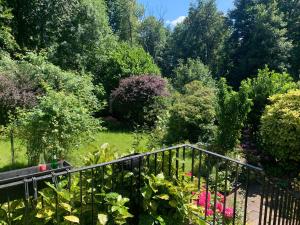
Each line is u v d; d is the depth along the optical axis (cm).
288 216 278
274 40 2050
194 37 2772
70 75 715
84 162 297
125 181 269
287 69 2073
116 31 2394
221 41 2664
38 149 454
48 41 1238
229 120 601
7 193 210
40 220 223
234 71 2238
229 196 438
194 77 1450
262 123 597
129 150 314
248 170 234
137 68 1121
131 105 931
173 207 271
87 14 1238
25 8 1180
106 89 1134
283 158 558
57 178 251
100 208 246
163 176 271
